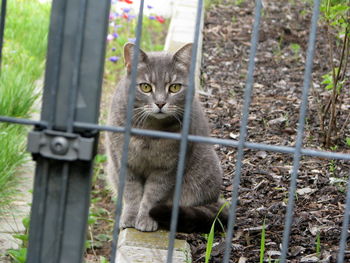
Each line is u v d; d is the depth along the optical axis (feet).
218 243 13.19
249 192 15.71
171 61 14.20
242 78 24.80
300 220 13.93
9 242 14.17
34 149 7.90
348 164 17.16
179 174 8.27
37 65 25.45
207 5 34.06
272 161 17.47
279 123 20.13
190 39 27.02
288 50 28.02
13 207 16.02
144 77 13.98
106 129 8.07
